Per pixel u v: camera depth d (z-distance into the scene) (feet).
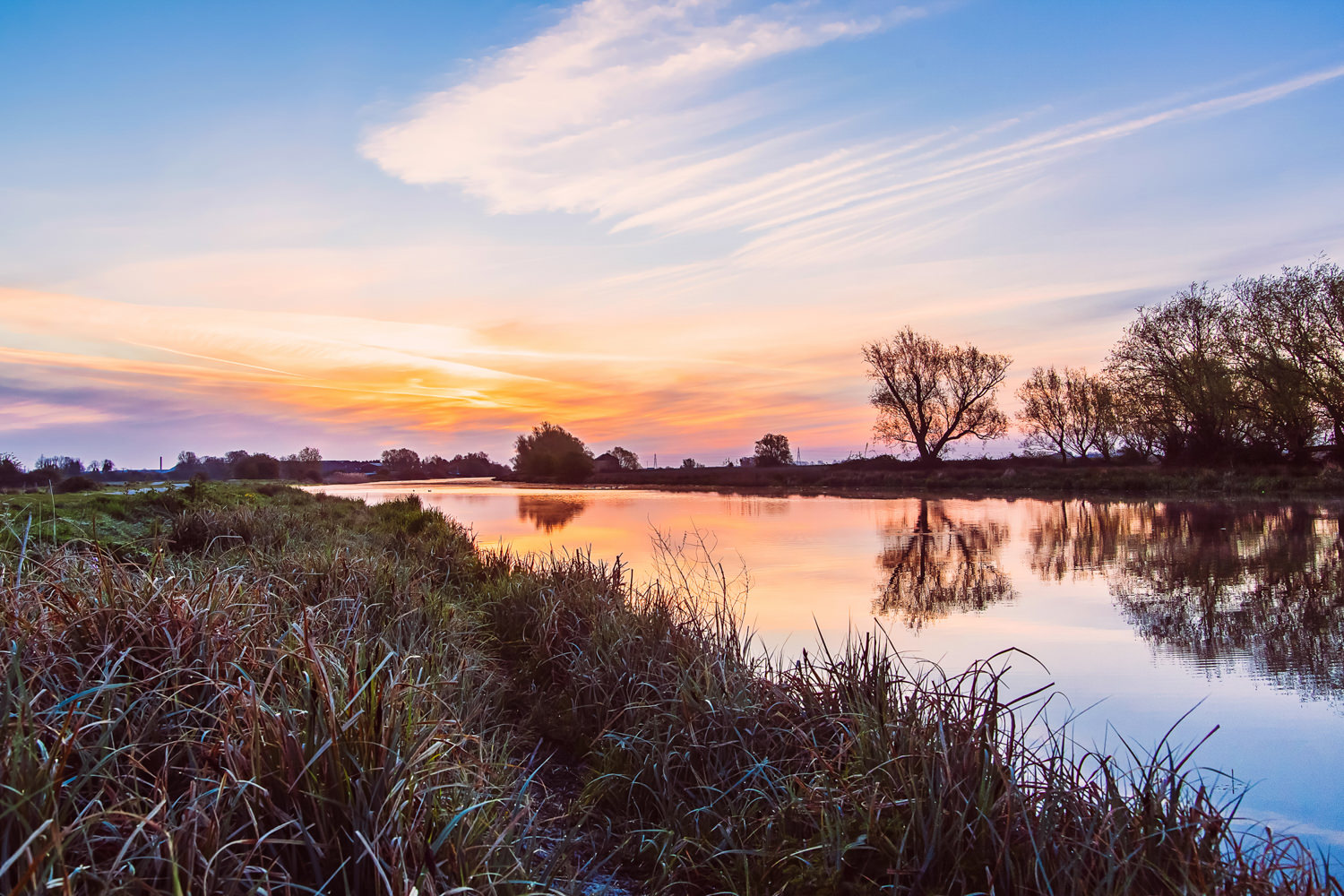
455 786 9.75
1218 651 24.36
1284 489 95.30
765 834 11.39
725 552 49.52
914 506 95.81
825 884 10.13
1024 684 21.17
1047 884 8.78
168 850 6.95
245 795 7.93
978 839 10.21
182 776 9.05
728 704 14.44
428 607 21.12
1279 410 106.93
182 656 10.73
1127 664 23.08
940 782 10.74
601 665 17.80
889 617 29.71
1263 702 19.43
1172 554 46.57
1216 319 119.34
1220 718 18.38
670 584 29.58
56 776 7.25
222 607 12.35
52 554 13.62
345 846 8.04
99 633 10.59
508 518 80.64
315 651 10.68
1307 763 15.66
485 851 8.98
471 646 20.06
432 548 33.40
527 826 10.32
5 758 7.22
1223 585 35.73
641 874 11.31
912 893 9.50
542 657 20.27
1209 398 117.70
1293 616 29.04
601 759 14.53
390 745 8.94
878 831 10.63
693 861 11.36
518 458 256.93
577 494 144.36
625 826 12.48
